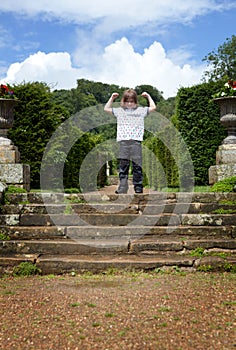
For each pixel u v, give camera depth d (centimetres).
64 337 334
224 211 668
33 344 323
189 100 1237
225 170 839
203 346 314
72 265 546
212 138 1223
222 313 381
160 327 350
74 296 437
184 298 424
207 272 540
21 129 1176
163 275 524
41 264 548
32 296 441
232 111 875
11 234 625
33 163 1182
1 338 335
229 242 594
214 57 2842
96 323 359
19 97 1188
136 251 588
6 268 550
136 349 311
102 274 538
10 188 757
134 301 416
